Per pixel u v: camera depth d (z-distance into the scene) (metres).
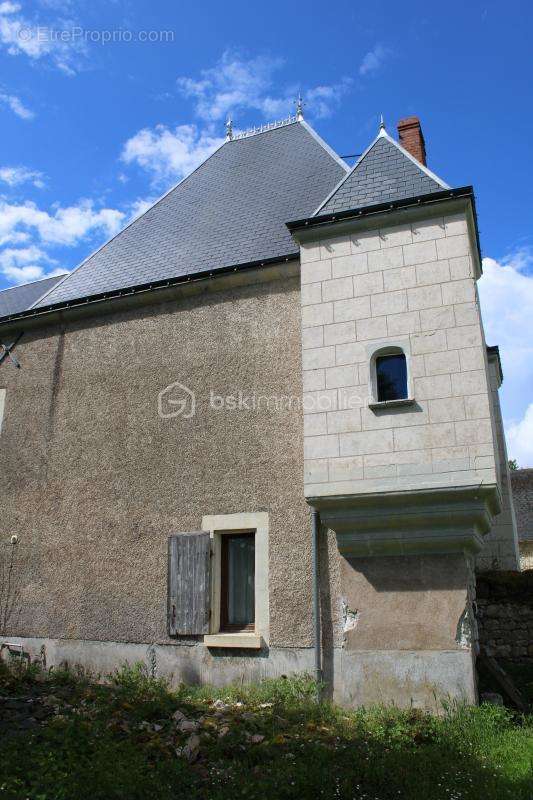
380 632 8.17
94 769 4.94
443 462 8.02
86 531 10.87
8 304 15.48
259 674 8.89
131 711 6.96
